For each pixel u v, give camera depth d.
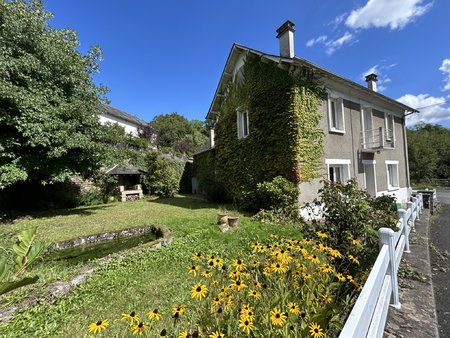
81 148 8.18
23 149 7.83
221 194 11.42
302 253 2.28
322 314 1.52
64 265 4.24
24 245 1.63
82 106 8.55
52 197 10.99
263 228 5.79
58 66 8.28
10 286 1.26
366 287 1.45
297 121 7.48
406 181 13.41
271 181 8.33
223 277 2.10
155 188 15.59
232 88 11.13
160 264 3.77
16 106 6.84
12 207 9.73
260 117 8.99
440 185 24.55
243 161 10.02
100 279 3.29
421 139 26.14
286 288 1.83
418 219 6.64
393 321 2.00
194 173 18.66
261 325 1.53
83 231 6.24
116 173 13.59
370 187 10.41
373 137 10.41
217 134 12.48
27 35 7.55
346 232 2.75
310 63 7.52
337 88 8.96
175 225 6.27
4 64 6.51
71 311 2.59
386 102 11.54
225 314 1.67
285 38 7.80
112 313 2.52
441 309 2.31
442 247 4.46
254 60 9.38
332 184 3.27
